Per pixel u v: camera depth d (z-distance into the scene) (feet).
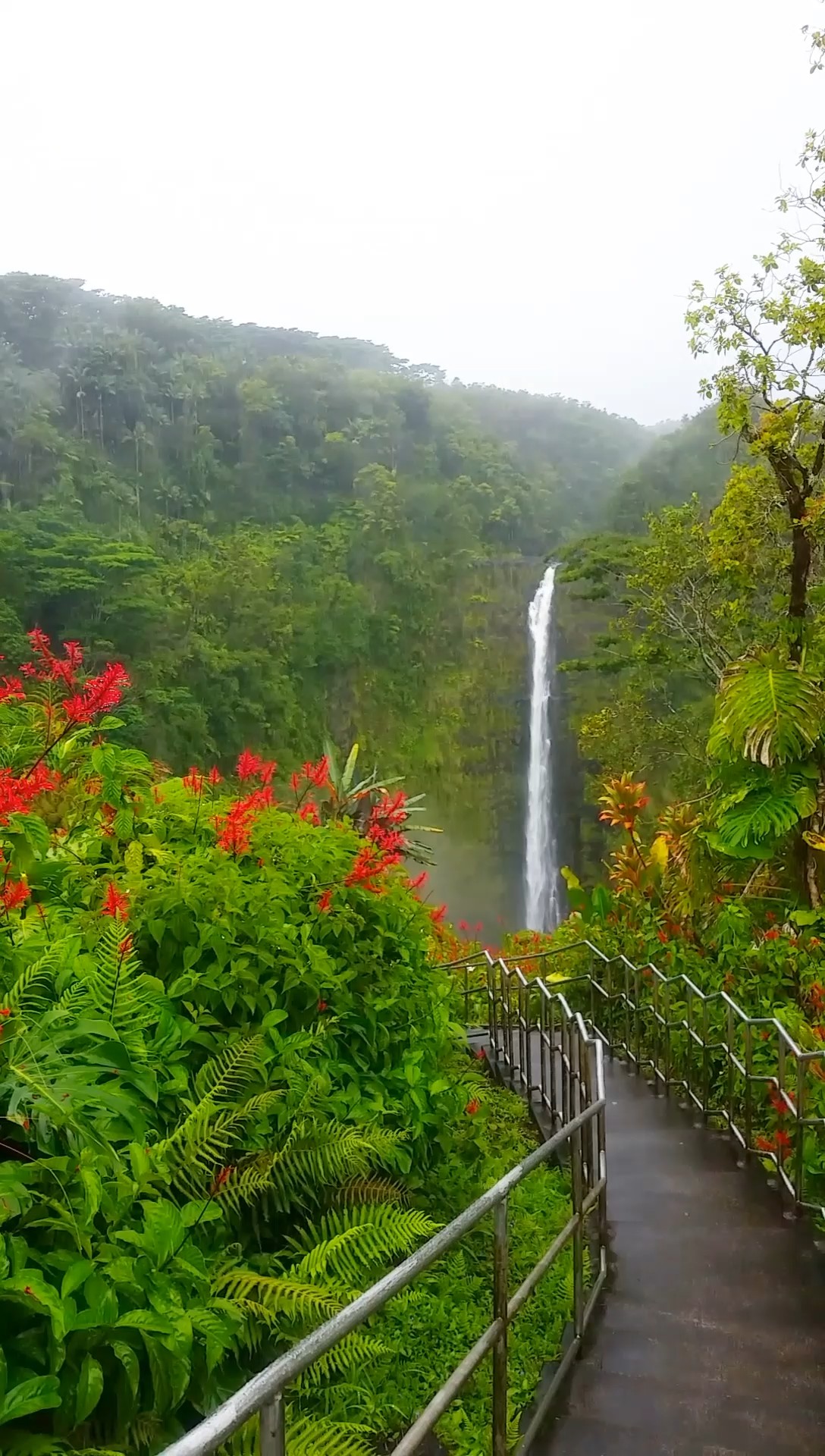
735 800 21.36
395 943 11.95
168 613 111.34
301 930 10.02
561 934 31.14
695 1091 18.19
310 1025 9.74
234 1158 8.16
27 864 8.55
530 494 197.98
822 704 21.21
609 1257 11.37
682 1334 9.59
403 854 15.44
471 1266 10.83
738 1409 8.27
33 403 160.76
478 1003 27.63
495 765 120.47
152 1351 5.26
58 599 107.96
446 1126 12.14
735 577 29.12
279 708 117.91
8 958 7.30
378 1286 4.77
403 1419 7.94
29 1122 5.95
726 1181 13.89
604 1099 11.18
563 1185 13.66
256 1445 6.16
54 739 11.32
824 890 21.77
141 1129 6.73
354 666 128.06
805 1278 10.82
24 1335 5.04
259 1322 7.15
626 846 29.37
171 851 10.55
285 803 14.70
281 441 182.80
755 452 24.00
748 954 19.88
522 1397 8.35
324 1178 8.28
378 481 162.40
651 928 24.14
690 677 49.96
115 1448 5.25
